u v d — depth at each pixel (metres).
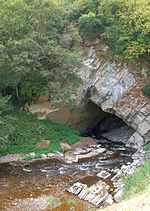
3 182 25.14
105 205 20.88
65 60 32.50
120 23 34.94
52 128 34.50
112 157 30.95
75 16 37.91
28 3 33.53
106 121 41.31
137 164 27.39
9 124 29.95
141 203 14.84
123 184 22.69
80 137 34.66
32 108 35.59
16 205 21.45
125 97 34.53
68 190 23.56
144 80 34.41
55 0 34.91
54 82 33.31
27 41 30.42
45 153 30.62
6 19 30.72
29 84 33.88
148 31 32.81
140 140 33.78
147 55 34.62
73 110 36.22
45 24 33.72
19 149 30.75
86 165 28.84
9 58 30.12
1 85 32.81
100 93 35.59
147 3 34.91
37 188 24.03
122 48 34.38
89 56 36.28
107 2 35.53
